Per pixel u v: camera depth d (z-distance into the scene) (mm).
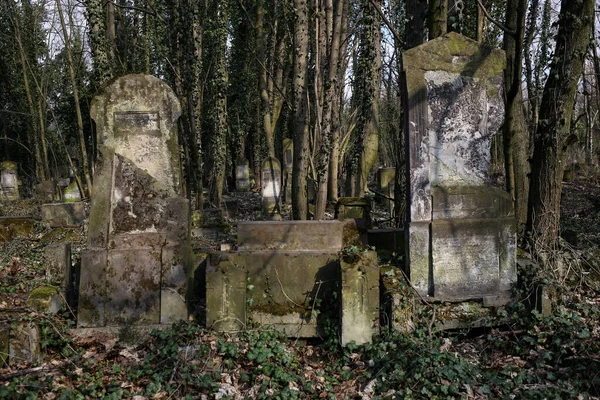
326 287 5816
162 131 5867
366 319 5379
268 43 22234
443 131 5863
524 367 4844
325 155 9969
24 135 28734
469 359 5070
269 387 4613
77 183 16859
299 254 5824
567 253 6359
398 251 6562
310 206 12945
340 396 4578
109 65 14492
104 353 5254
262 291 5812
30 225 10602
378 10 7578
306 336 5703
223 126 18016
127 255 5676
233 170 32906
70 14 17656
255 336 5406
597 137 26719
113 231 5719
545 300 5391
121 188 5758
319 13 10258
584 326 5211
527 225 6848
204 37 20906
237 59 25500
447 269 5773
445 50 5844
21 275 7547
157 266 5688
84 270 5641
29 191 25031
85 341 5371
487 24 12875
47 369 4707
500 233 5832
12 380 4363
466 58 5875
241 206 18844
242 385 4738
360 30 12547
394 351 4953
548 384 4492
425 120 5805
